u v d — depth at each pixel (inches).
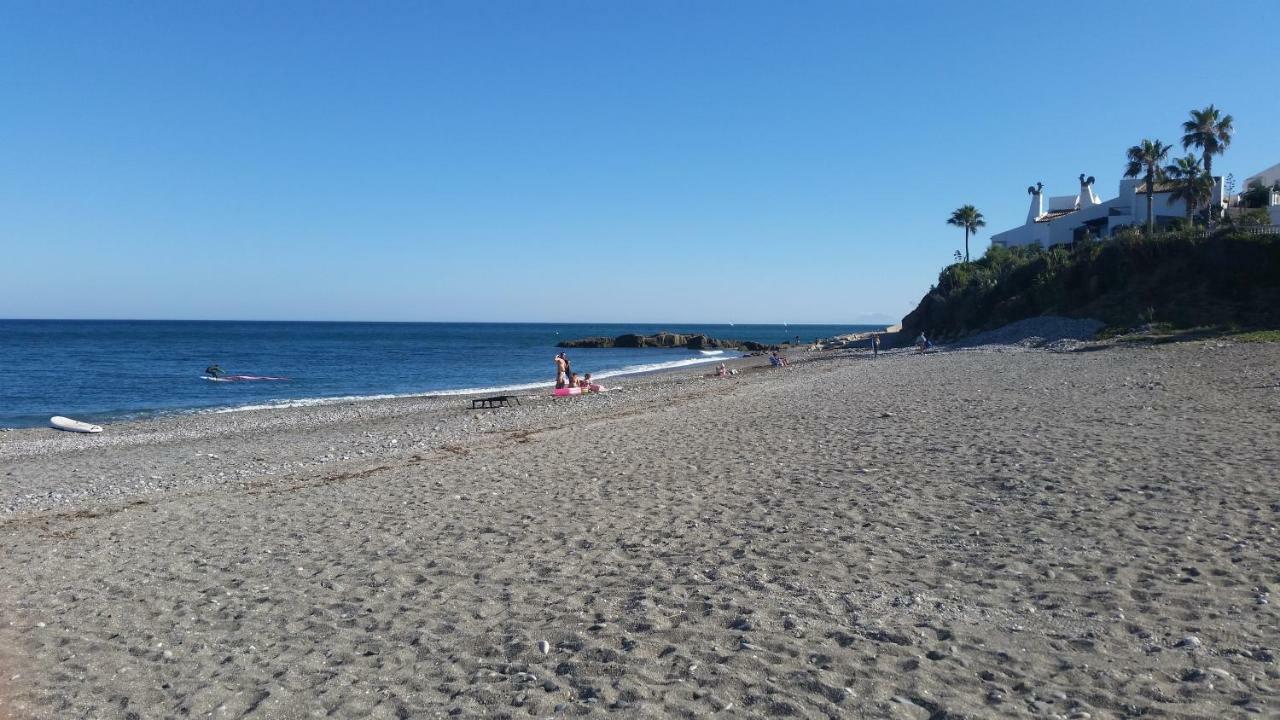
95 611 280.4
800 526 328.2
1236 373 807.1
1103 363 1061.1
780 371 1688.0
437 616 253.8
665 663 206.8
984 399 725.9
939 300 2591.0
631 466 492.4
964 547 287.9
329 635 244.1
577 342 3983.8
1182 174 2006.6
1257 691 173.6
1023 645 204.5
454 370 2290.8
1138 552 267.4
